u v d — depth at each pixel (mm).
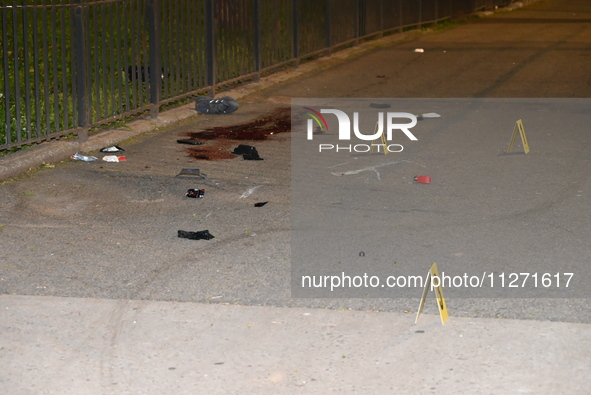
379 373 5164
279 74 17703
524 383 5020
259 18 16359
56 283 6590
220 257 7227
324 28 20188
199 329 5766
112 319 5918
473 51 22031
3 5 9883
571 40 24469
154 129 12547
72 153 10758
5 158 9992
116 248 7438
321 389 4992
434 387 4992
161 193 9258
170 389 4992
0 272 6805
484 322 5859
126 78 12203
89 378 5109
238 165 10555
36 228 7965
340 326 5812
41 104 12266
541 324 5809
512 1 36719
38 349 5461
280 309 6105
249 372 5191
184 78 13836
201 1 14148
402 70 18953
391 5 24844
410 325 5824
